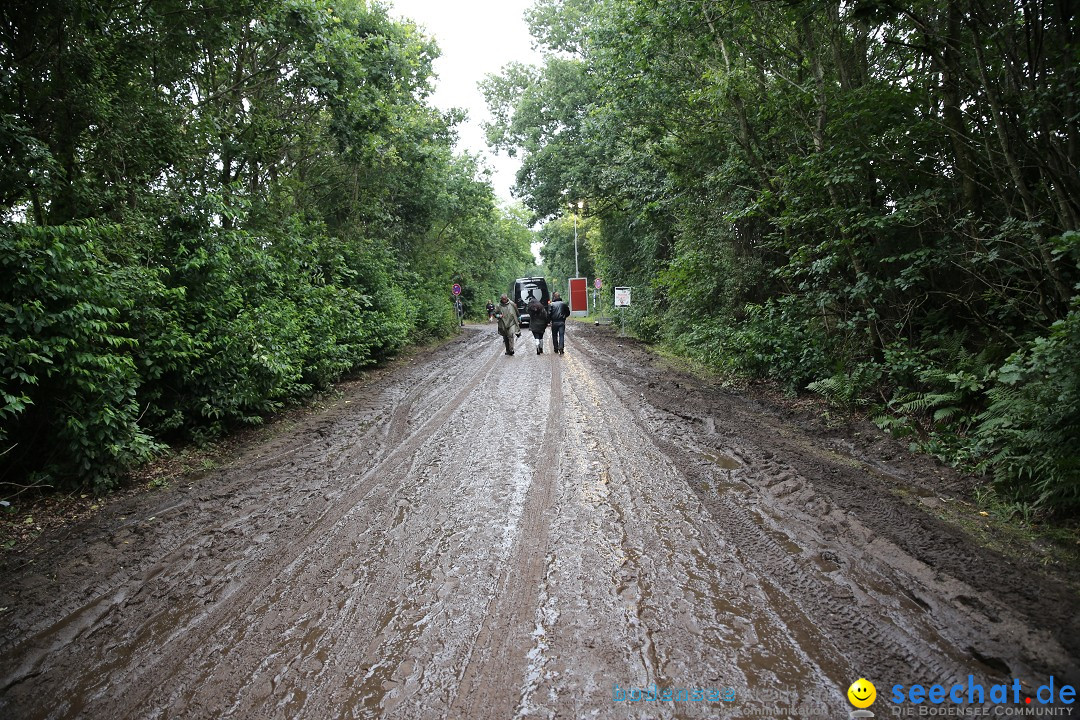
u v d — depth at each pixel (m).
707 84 10.63
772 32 9.22
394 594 3.62
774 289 12.27
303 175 16.38
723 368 11.42
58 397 5.60
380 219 19.03
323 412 9.55
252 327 8.09
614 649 2.95
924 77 7.55
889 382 7.50
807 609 3.24
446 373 13.48
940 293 7.42
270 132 12.52
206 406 7.30
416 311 20.39
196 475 6.32
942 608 3.13
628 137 15.55
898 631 2.98
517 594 3.54
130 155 8.77
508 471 5.92
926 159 7.41
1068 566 3.55
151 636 3.31
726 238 12.99
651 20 9.93
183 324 7.56
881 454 5.99
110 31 8.55
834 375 8.09
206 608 3.59
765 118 9.81
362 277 16.20
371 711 2.60
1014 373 4.69
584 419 8.03
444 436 7.51
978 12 5.77
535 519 4.66
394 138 16.75
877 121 7.41
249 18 10.37
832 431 7.01
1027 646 2.76
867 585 3.44
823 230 8.50
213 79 11.53
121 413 5.79
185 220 7.89
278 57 12.34
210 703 2.72
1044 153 5.69
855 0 5.97
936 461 5.58
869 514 4.39
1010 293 6.47
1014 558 3.71
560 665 2.85
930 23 6.36
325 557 4.20
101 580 4.00
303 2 10.14
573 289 40.31
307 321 10.81
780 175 9.41
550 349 17.70
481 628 3.20
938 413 6.02
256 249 9.55
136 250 7.37
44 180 6.93
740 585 3.54
